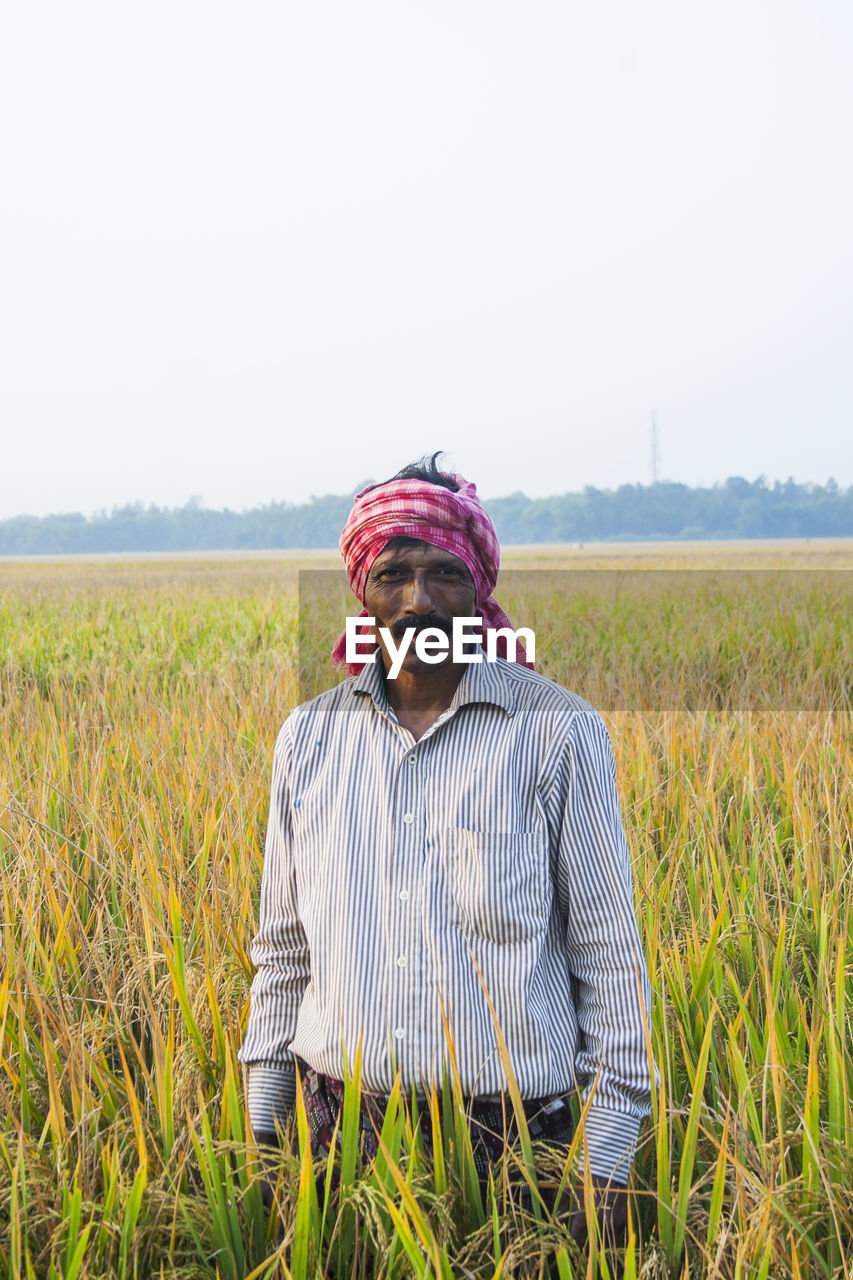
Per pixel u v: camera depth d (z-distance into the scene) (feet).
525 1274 5.92
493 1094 5.81
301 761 6.51
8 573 131.85
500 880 5.74
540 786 5.93
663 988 8.54
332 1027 6.03
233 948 9.43
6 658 30.96
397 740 6.15
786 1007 9.08
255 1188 6.63
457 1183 6.06
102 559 302.25
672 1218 6.27
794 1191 6.28
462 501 6.20
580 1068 6.00
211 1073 8.02
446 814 5.90
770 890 11.94
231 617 44.37
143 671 27.22
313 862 6.30
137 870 11.10
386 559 6.06
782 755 16.31
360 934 5.96
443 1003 5.77
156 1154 7.19
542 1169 5.86
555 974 6.14
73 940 10.43
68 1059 7.85
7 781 14.69
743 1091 7.24
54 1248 6.15
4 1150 6.88
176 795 14.76
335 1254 6.40
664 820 14.23
